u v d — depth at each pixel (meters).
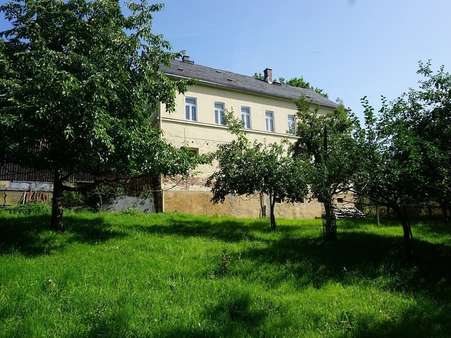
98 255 10.51
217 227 16.67
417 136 11.14
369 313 7.50
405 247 12.16
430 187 10.83
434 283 9.69
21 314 6.78
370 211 26.05
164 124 25.75
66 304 7.30
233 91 29.50
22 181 21.58
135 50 13.16
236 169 17.27
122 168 12.65
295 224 19.05
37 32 12.02
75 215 16.55
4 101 10.71
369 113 12.09
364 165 11.85
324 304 7.96
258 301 7.93
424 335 6.64
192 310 7.30
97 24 12.84
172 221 17.61
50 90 10.45
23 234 12.02
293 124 29.61
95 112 10.66
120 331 6.29
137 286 8.41
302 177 15.84
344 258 11.49
